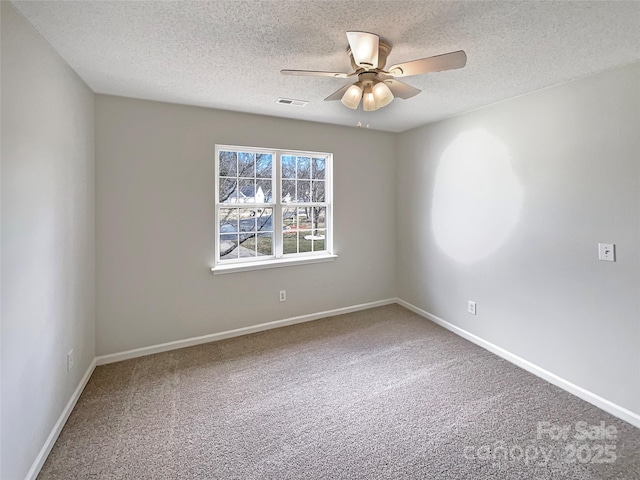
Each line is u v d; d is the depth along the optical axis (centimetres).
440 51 191
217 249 329
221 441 187
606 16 153
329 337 333
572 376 234
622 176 204
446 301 354
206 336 322
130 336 288
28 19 156
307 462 172
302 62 209
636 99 196
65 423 201
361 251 410
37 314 167
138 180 285
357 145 396
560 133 238
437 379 254
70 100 213
